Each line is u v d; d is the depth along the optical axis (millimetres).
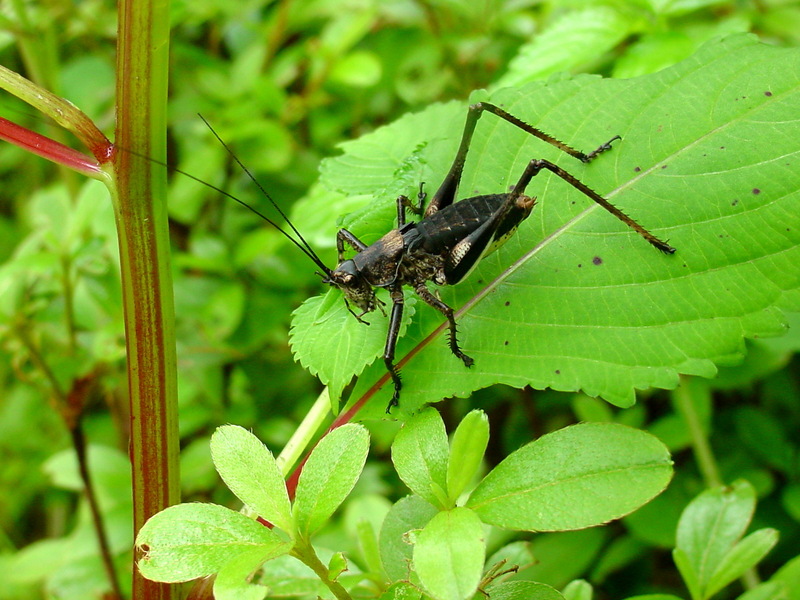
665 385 163
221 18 334
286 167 295
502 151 191
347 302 177
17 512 312
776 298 166
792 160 172
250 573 142
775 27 253
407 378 172
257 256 271
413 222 191
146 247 157
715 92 180
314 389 281
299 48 304
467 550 141
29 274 242
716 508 171
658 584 252
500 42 289
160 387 160
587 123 186
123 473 258
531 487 147
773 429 247
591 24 227
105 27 315
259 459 151
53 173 398
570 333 170
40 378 234
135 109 154
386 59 314
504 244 180
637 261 173
